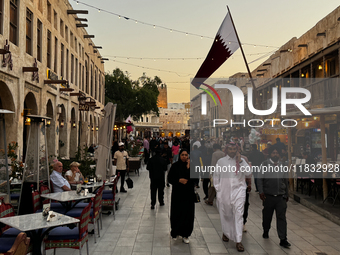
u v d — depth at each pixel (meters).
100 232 6.66
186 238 6.01
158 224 7.30
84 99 22.55
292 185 10.80
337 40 13.12
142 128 66.88
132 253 5.45
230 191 5.83
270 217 6.18
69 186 7.84
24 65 12.62
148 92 37.84
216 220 7.77
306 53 15.95
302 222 7.46
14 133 11.77
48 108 17.02
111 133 9.51
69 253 5.41
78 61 22.81
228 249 5.70
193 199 6.09
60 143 18.98
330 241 6.10
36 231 4.80
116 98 37.84
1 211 4.85
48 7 16.59
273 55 20.52
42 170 7.08
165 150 17.72
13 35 11.92
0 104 11.74
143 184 13.34
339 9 13.22
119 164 11.52
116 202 8.83
